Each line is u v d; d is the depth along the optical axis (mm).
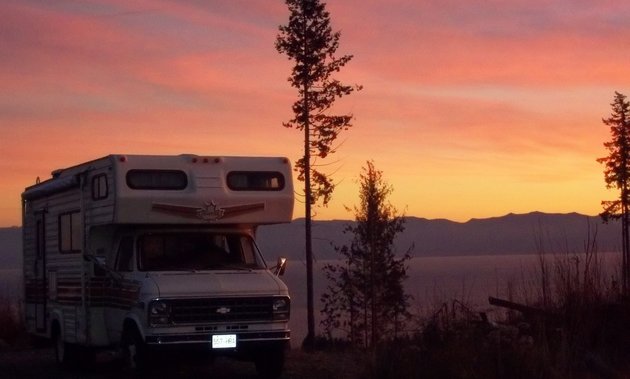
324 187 24234
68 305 15047
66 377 14461
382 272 27594
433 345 12367
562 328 12742
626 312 13203
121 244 13797
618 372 11734
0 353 18406
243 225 14109
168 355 12539
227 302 12570
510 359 11234
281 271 13727
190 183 13391
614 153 40469
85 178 14117
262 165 13906
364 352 14297
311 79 24125
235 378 13914
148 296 12367
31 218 17250
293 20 24203
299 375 13461
